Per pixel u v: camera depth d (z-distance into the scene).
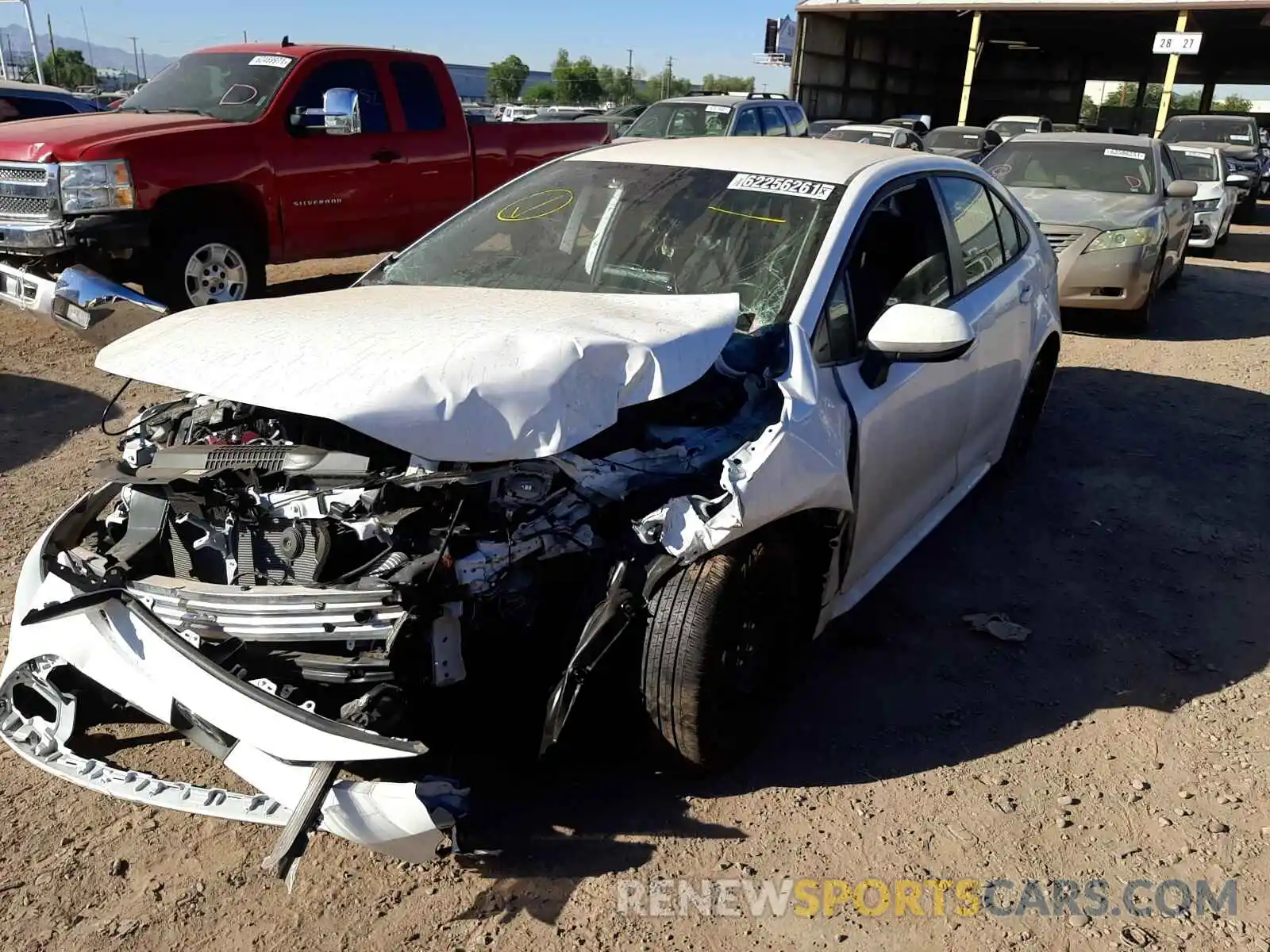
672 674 2.80
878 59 36.47
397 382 2.51
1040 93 41.41
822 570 3.30
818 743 3.30
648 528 2.71
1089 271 8.61
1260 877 2.79
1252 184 18.88
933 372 3.82
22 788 3.01
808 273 3.39
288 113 8.12
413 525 2.57
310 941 2.49
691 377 2.81
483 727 3.23
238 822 2.89
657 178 3.98
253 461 2.68
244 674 2.57
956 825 2.96
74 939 2.47
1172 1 25.34
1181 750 3.33
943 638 3.97
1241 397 7.23
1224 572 4.59
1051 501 5.31
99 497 3.13
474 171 9.44
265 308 3.19
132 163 7.11
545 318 2.93
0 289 5.95
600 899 2.65
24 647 2.79
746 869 2.76
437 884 2.68
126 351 2.91
